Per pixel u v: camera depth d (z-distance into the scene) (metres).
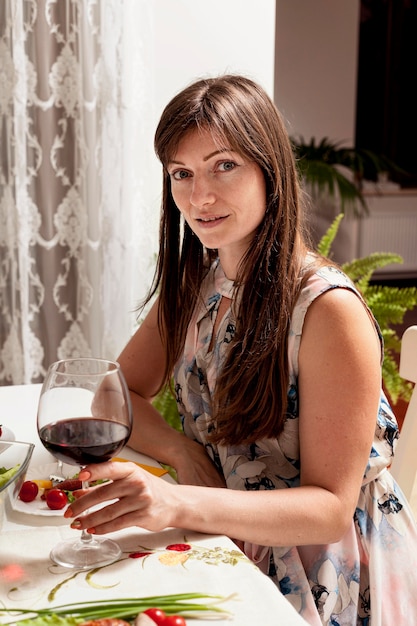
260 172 1.37
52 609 0.96
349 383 1.31
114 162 2.79
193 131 1.33
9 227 2.80
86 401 1.08
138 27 2.72
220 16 2.81
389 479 1.49
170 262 1.61
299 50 7.23
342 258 7.33
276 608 0.98
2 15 2.67
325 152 6.94
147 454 1.54
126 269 2.86
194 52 2.82
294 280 1.39
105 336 2.90
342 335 1.33
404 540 1.46
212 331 1.53
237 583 1.03
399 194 7.47
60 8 2.69
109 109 2.76
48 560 1.08
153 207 2.87
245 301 1.42
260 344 1.39
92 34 2.71
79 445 1.06
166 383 1.88
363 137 7.87
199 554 1.11
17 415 1.62
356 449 1.30
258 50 2.87
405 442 1.60
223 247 1.50
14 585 1.02
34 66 2.71
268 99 1.40
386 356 3.27
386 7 7.66
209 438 1.46
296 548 1.36
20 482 1.11
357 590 1.40
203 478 1.47
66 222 2.83
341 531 1.29
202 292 1.59
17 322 2.87
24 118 2.74
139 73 2.76
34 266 2.85
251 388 1.41
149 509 1.13
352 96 7.46
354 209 6.88
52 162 2.78
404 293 3.24
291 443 1.43
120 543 1.14
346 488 1.29
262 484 1.44
